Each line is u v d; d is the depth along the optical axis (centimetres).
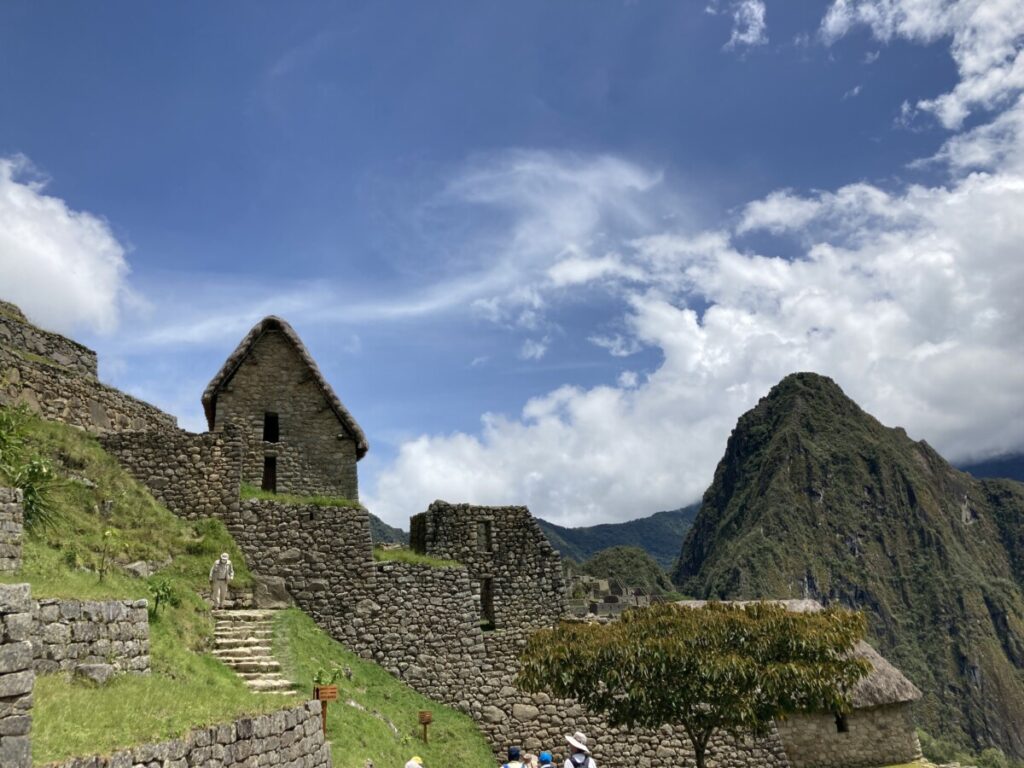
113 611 1313
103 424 2380
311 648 2022
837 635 1967
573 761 1415
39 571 1490
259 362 2883
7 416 1831
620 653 1958
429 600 2366
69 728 908
